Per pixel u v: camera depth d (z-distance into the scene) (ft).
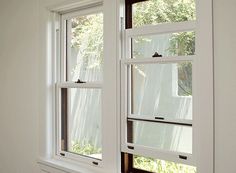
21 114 8.05
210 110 4.33
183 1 5.38
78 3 6.68
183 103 5.26
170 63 5.36
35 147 7.60
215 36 4.30
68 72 7.50
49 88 7.42
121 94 5.90
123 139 5.89
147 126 5.80
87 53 7.00
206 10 4.38
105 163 6.09
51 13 7.43
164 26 5.40
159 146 5.59
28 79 7.82
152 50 5.75
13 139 8.32
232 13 4.12
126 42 5.99
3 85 8.70
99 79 6.68
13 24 8.29
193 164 4.83
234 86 4.11
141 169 5.97
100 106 6.70
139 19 6.04
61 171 6.77
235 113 4.10
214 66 4.32
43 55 7.38
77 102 7.28
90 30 6.92
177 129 5.32
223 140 4.21
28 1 7.79
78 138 7.25
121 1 5.96
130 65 6.02
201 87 4.44
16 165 8.22
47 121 7.37
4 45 8.64
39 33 7.47
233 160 4.10
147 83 5.83
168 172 5.60
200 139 4.45
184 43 5.28
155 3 5.79
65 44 7.54
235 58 4.10
